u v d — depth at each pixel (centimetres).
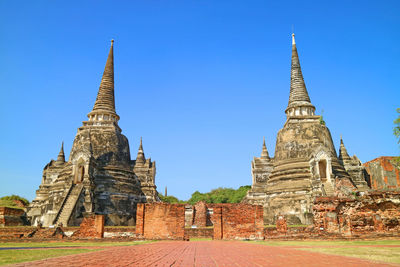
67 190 4141
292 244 2000
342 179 3397
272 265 952
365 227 2438
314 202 2527
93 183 4328
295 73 5206
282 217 2544
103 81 5609
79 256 1295
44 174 5656
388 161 5150
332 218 2444
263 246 1830
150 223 2597
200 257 1222
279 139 4744
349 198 2483
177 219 2584
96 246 2025
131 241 2516
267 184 4700
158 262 1065
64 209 3869
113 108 5516
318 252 1378
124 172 4866
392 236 2355
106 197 4500
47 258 1223
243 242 2280
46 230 2738
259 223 2541
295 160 4403
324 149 4034
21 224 4244
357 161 4953
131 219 4606
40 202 5069
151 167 5897
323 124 4678
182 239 2541
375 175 5216
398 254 1266
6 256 1320
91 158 4431
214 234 2533
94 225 2620
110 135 5066
